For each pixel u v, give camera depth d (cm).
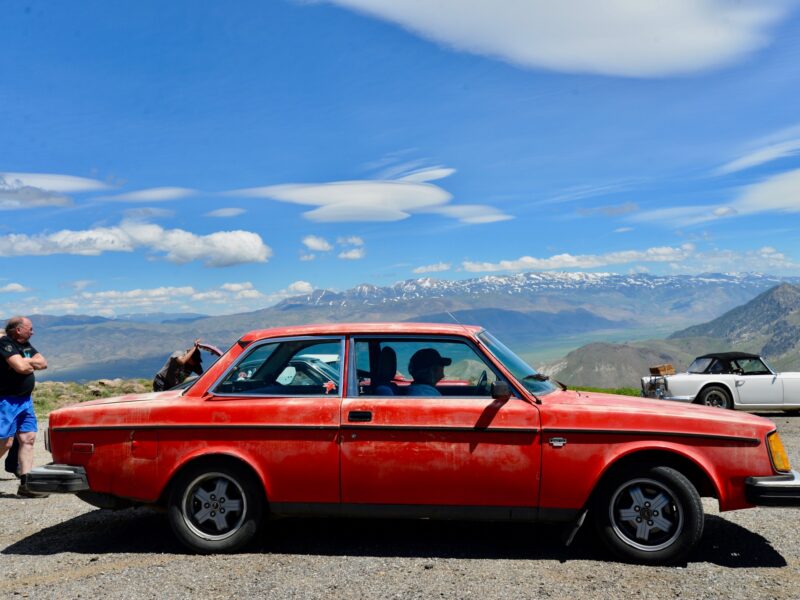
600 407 521
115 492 552
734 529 592
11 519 665
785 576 469
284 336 571
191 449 542
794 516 635
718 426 510
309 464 531
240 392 558
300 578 474
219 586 461
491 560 511
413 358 558
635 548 503
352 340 564
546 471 513
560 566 496
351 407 533
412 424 523
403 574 480
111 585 467
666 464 520
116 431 555
